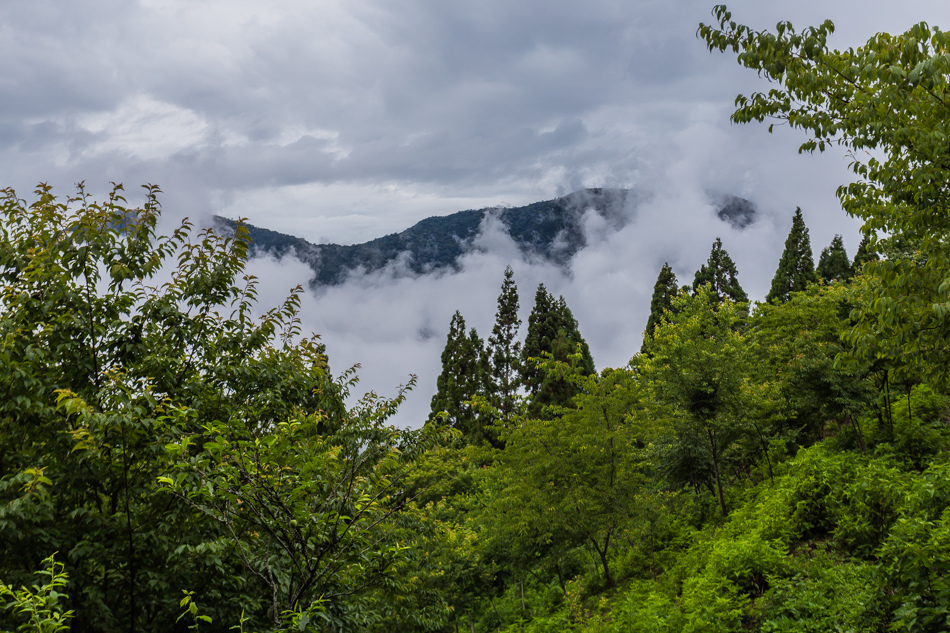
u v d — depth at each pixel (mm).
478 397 17844
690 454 18625
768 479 18344
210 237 8688
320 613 4438
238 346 8789
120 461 6367
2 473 6582
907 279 5824
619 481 16125
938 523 6664
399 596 9125
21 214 7809
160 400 7004
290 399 9023
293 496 5078
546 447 16375
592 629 11898
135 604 6469
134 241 8008
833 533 10289
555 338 49406
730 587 9883
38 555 6078
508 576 21344
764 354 22406
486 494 23406
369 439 8484
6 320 6844
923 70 4727
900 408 16578
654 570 16344
